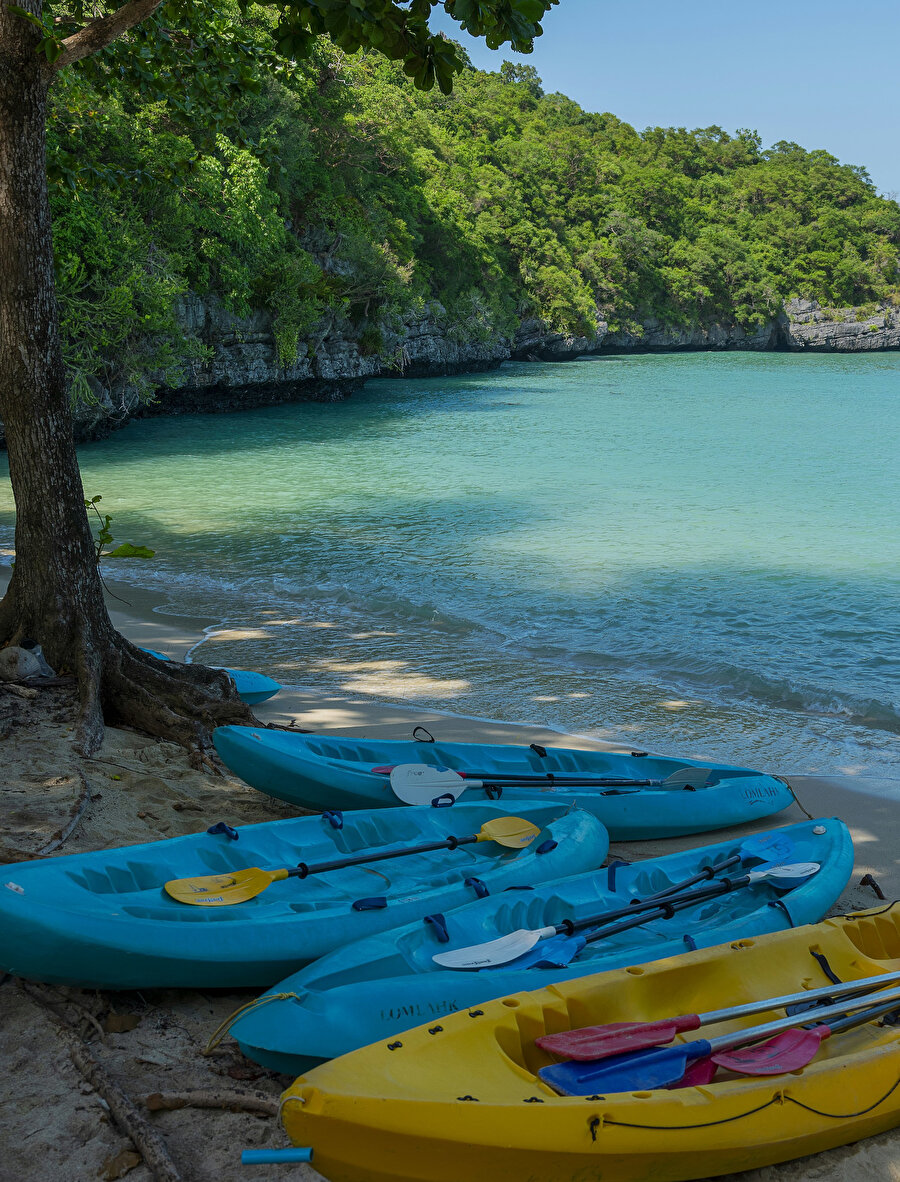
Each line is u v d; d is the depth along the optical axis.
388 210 63.09
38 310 6.80
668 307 102.31
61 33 6.38
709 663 9.48
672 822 5.95
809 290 112.56
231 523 17.58
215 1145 3.00
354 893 4.51
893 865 5.48
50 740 6.21
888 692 8.67
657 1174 2.78
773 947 3.78
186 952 3.58
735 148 143.38
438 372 67.75
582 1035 3.09
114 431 34.38
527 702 8.52
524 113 131.75
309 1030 3.15
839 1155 3.14
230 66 9.27
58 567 7.11
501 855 5.10
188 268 39.09
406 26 4.75
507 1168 2.61
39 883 3.75
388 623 11.23
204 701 7.04
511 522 17.52
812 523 17.16
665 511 18.47
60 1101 3.16
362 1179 2.57
